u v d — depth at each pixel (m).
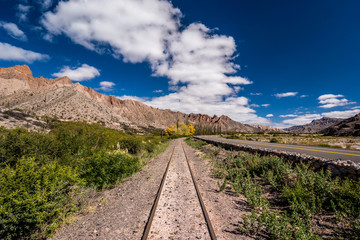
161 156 14.34
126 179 7.15
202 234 3.31
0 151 4.77
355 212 3.57
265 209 4.27
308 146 16.05
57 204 3.59
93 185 5.73
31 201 3.05
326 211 4.08
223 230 3.52
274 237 3.18
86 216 4.04
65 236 3.25
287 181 5.88
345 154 9.95
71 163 6.26
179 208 4.45
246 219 3.65
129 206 4.59
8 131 5.67
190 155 15.92
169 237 3.21
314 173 5.74
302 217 3.94
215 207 4.64
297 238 2.91
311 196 4.48
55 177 3.72
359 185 4.29
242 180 6.50
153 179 7.19
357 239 3.01
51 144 6.27
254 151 11.04
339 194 4.29
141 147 14.34
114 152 8.09
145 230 3.31
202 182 7.00
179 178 7.45
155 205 4.44
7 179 3.22
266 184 6.34
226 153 13.78
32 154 5.29
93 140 9.92
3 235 2.94
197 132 112.06
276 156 8.63
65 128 8.80
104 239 3.16
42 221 3.23
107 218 3.94
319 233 3.36
